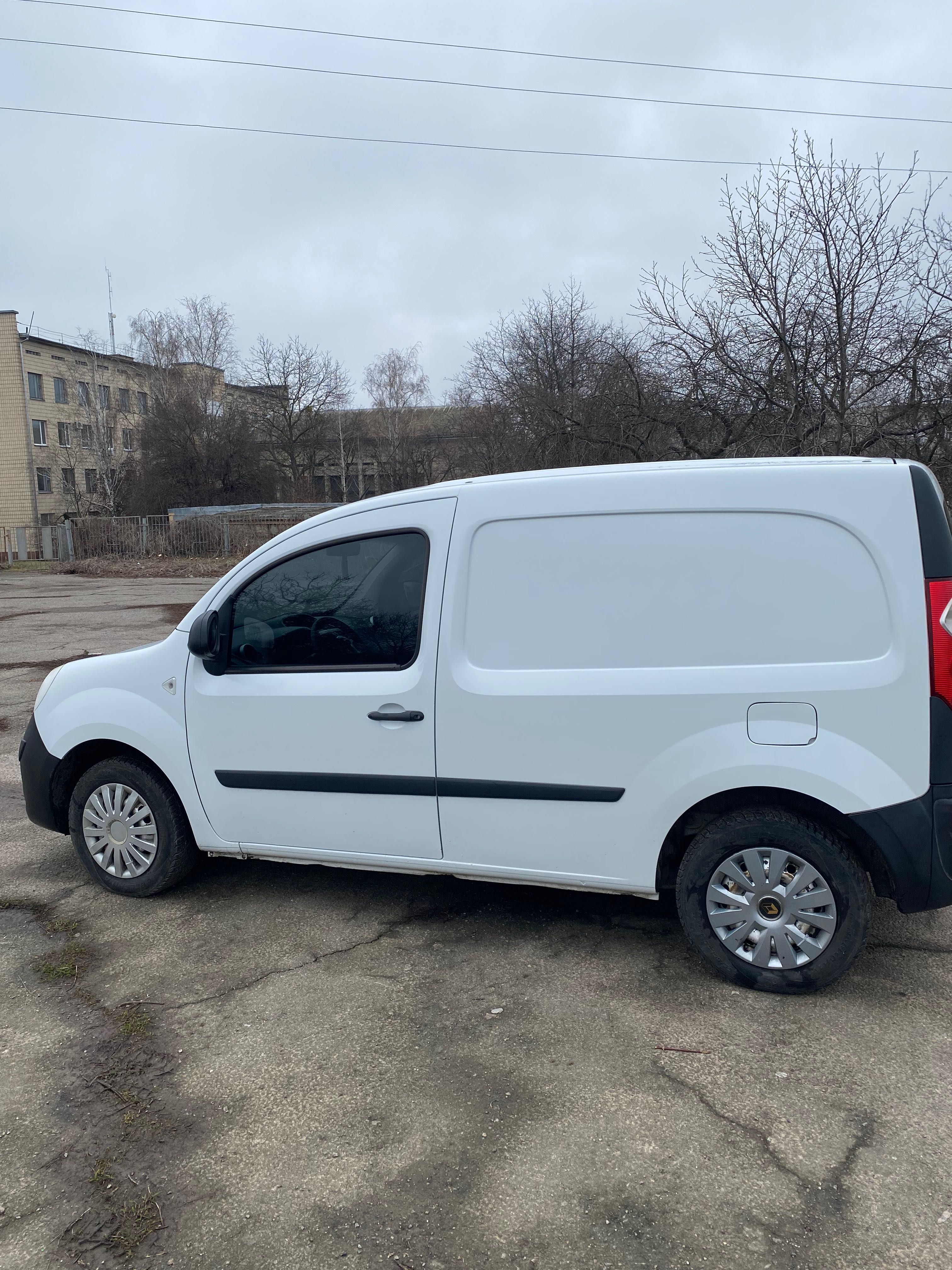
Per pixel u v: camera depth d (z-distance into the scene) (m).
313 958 3.42
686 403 13.18
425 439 51.12
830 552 2.92
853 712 2.87
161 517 32.53
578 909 3.83
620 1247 2.00
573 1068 2.69
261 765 3.64
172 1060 2.78
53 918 3.82
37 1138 2.43
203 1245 2.04
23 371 45.69
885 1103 2.50
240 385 47.88
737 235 11.55
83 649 11.73
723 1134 2.38
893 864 2.85
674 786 3.06
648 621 3.09
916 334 10.78
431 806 3.39
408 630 3.42
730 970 3.12
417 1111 2.50
